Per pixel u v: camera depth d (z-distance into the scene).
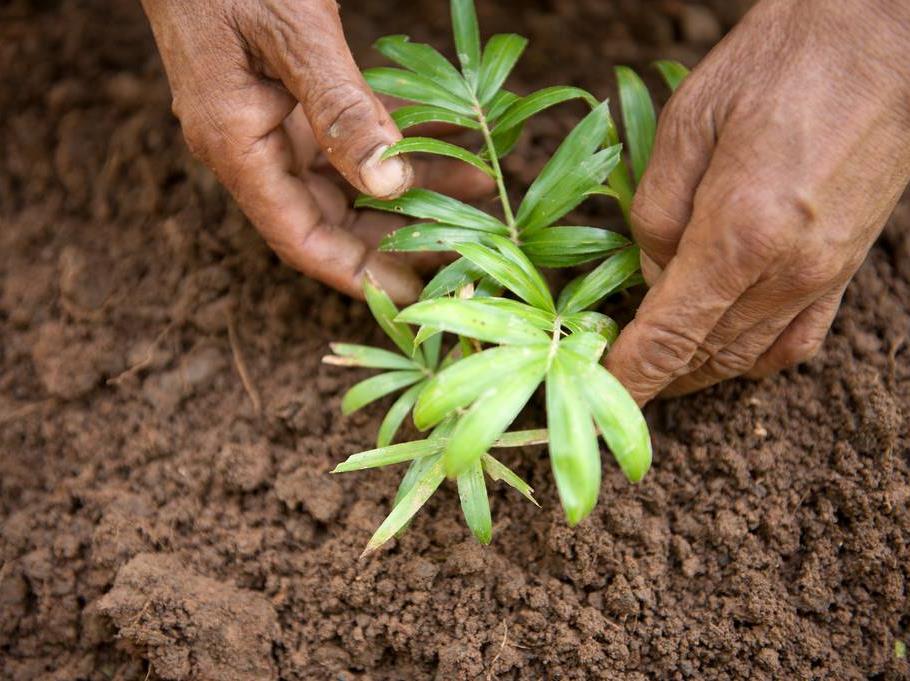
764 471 0.49
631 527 0.47
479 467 0.43
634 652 0.46
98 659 0.49
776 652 0.46
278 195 0.48
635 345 0.43
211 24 0.45
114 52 0.61
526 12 0.63
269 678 0.47
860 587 0.48
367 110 0.44
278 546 0.49
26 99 0.60
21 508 0.52
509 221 0.47
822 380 0.50
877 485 0.48
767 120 0.40
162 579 0.47
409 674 0.47
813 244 0.40
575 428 0.38
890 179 0.41
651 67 0.61
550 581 0.47
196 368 0.53
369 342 0.53
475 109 0.48
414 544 0.48
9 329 0.55
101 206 0.57
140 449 0.52
